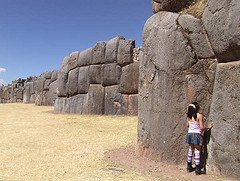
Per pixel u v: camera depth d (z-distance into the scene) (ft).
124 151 36.50
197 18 31.24
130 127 50.88
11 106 102.94
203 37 30.50
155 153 31.71
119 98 63.93
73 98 74.79
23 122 61.36
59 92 80.48
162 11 34.47
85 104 70.38
